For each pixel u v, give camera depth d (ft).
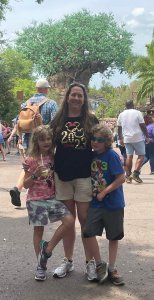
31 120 21.45
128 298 12.75
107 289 13.38
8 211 23.25
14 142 88.17
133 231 19.53
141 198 26.96
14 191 18.38
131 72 147.84
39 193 14.05
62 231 13.80
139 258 16.07
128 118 32.14
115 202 13.55
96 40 255.50
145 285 13.65
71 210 14.46
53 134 14.16
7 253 16.55
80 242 18.03
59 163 14.11
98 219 13.62
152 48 145.38
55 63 253.65
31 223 14.11
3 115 111.86
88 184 13.99
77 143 13.93
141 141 32.42
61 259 15.87
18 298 12.76
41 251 13.94
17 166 46.68
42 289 13.38
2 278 14.17
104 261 14.61
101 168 13.56
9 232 19.29
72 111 14.20
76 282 13.91
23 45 252.62
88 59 256.32
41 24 254.68
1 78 107.65
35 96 22.02
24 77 175.63
